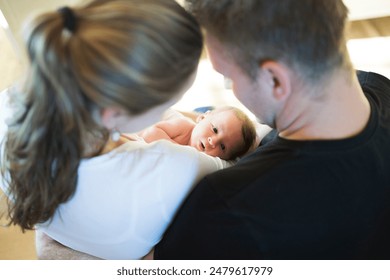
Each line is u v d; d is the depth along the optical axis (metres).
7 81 1.90
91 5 0.47
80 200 0.60
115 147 0.59
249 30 0.50
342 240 0.60
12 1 1.37
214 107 1.40
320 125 0.56
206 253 0.64
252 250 0.60
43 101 0.46
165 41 0.46
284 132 0.63
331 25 0.50
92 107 0.47
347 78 0.55
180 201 0.67
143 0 0.47
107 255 0.76
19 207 0.62
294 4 0.48
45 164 0.52
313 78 0.52
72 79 0.44
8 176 0.63
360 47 1.80
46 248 0.83
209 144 1.15
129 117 0.51
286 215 0.55
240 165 0.62
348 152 0.55
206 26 0.55
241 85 0.59
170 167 0.61
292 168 0.55
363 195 0.56
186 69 0.51
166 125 1.18
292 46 0.49
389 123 0.61
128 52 0.44
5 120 0.57
